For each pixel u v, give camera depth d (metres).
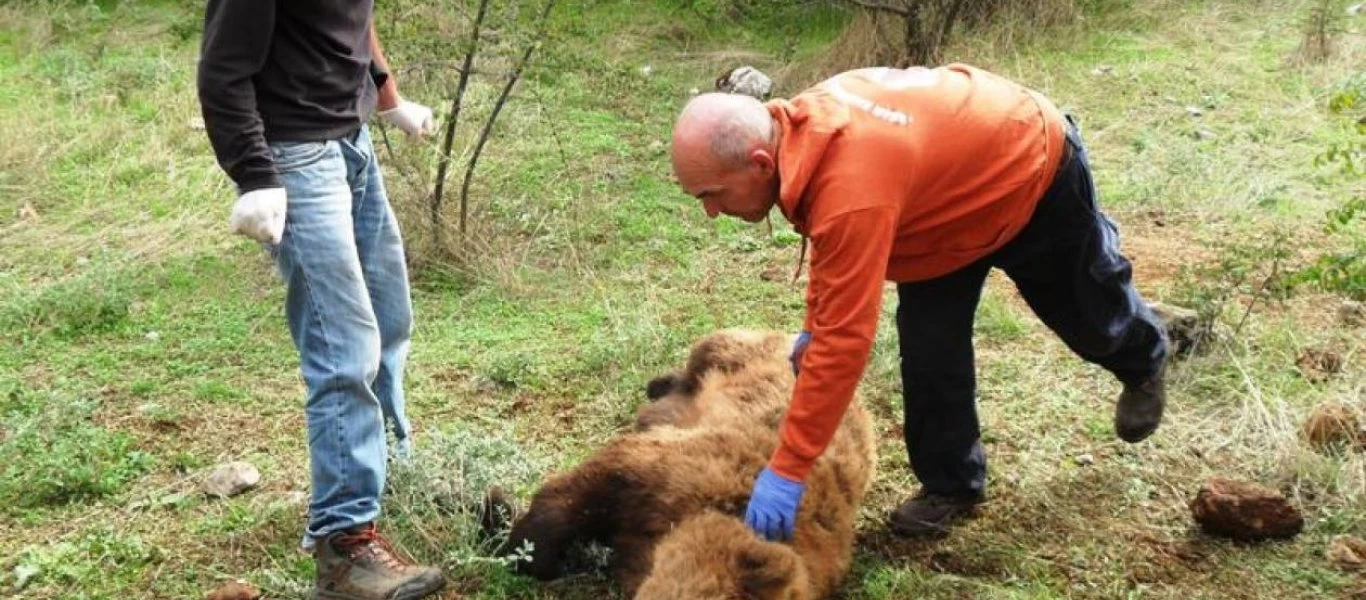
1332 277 5.08
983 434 5.48
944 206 4.12
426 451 4.87
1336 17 10.58
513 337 6.52
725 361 5.20
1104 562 4.65
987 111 4.12
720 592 3.65
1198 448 5.32
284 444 5.50
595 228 7.80
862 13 10.37
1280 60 10.27
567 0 10.62
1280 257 6.32
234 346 6.47
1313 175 8.17
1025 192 4.19
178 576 4.56
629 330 6.35
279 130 3.96
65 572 4.55
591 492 4.46
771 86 9.98
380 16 7.09
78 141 8.99
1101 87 9.85
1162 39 10.80
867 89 3.94
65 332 6.58
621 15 11.52
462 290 7.11
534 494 4.72
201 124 9.27
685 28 11.31
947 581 4.52
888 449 5.43
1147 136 8.91
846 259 3.74
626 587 4.31
